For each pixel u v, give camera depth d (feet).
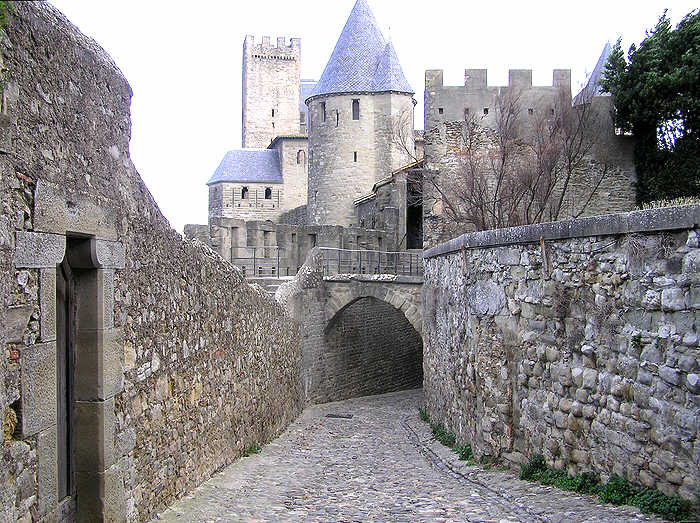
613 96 89.76
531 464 27.09
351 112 153.69
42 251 15.92
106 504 19.02
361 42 157.69
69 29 17.85
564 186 85.71
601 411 23.39
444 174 94.99
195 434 28.02
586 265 24.58
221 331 32.65
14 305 14.75
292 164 215.92
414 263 106.01
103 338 19.20
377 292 74.43
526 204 83.66
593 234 23.93
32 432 15.30
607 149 91.25
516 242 29.07
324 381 73.97
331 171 154.61
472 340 33.81
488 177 90.22
